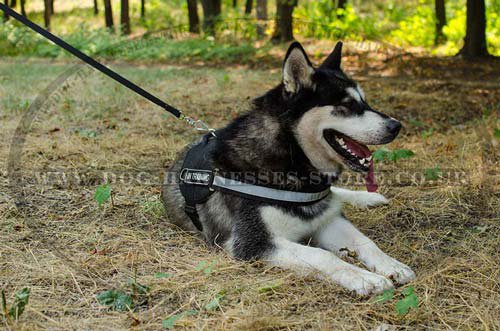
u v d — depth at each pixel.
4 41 15.78
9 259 3.28
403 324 2.64
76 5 24.42
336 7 16.91
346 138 3.46
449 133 6.36
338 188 4.53
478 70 11.10
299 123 3.34
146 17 21.81
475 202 4.30
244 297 2.86
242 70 11.47
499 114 7.03
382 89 9.26
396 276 3.08
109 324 2.63
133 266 3.25
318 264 3.09
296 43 3.26
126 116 7.14
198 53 14.01
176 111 3.85
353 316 2.69
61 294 2.91
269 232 3.32
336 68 3.63
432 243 3.63
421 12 16.05
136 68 11.66
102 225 3.86
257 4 15.62
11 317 2.61
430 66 11.58
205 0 16.22
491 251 3.45
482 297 2.87
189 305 2.81
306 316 2.71
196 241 3.70
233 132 3.56
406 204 4.33
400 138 6.23
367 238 3.46
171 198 3.93
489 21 14.13
